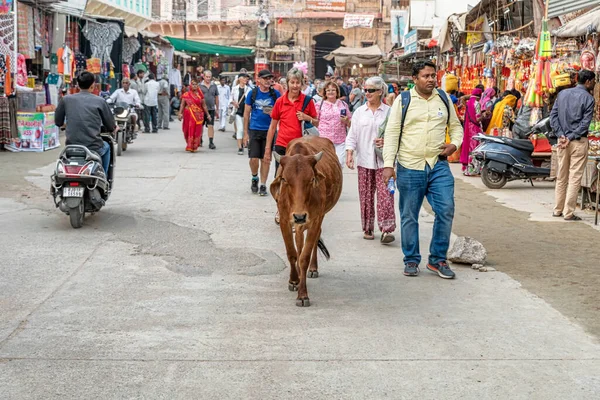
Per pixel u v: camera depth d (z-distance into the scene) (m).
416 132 6.98
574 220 10.11
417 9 26.69
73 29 21.73
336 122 9.91
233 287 6.68
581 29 11.80
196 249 8.08
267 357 4.98
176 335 5.39
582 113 9.74
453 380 4.65
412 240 7.17
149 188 12.14
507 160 12.94
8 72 15.97
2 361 4.86
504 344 5.30
